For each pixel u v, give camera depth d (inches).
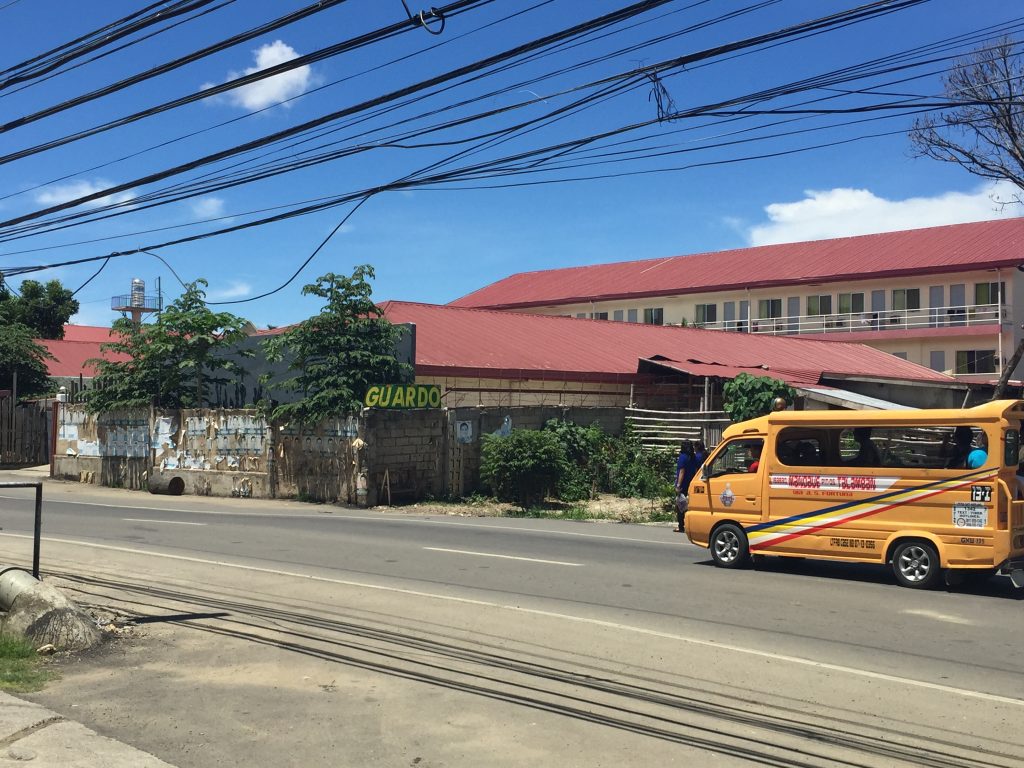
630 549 575.5
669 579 456.1
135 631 330.6
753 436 495.5
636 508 880.3
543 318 1407.5
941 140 970.1
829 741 224.7
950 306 1998.0
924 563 431.8
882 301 2094.0
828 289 2167.8
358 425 879.1
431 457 925.2
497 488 919.7
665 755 214.2
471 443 957.2
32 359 1481.3
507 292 2783.0
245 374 1122.0
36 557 351.3
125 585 421.7
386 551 550.6
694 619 361.4
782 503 479.8
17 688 259.8
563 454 930.7
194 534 624.7
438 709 246.7
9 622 303.9
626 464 1015.6
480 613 368.2
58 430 1192.8
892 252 2162.9
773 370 1259.8
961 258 1995.6
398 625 345.7
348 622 350.0
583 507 892.0
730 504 497.0
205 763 207.3
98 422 1134.4
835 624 354.6
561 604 388.5
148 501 927.7
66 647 302.0
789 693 263.9
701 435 1040.2
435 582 440.8
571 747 218.8
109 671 280.8
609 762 209.6
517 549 567.2
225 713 242.4
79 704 248.2
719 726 234.8
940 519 429.4
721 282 2310.5
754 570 487.5
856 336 2101.4
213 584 429.4
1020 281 1945.1
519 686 267.9
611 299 2484.0
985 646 320.8
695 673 283.9
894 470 444.8
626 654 305.4
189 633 329.4
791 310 2218.3
